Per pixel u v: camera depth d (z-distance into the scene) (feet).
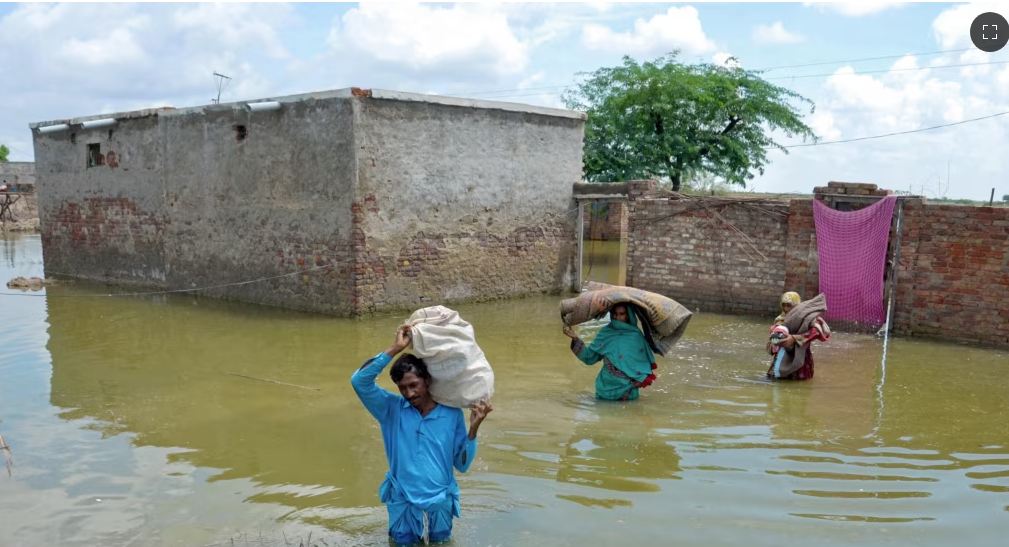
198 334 37.06
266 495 16.63
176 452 19.66
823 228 39.52
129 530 14.92
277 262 45.80
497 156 49.24
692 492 16.66
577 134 54.65
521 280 52.03
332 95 41.50
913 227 37.06
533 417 22.71
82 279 60.54
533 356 32.22
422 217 45.06
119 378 27.96
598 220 94.27
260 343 34.86
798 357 27.48
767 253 42.47
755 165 87.15
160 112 51.47
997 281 35.04
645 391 26.11
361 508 15.84
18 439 20.80
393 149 42.96
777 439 20.65
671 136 84.17
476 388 13.74
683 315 24.79
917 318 37.35
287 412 23.45
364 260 42.01
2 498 16.63
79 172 59.72
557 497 16.28
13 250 84.23
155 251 54.08
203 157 49.24
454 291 47.57
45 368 29.63
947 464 18.75
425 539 13.55
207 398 25.14
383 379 28.02
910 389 26.63
